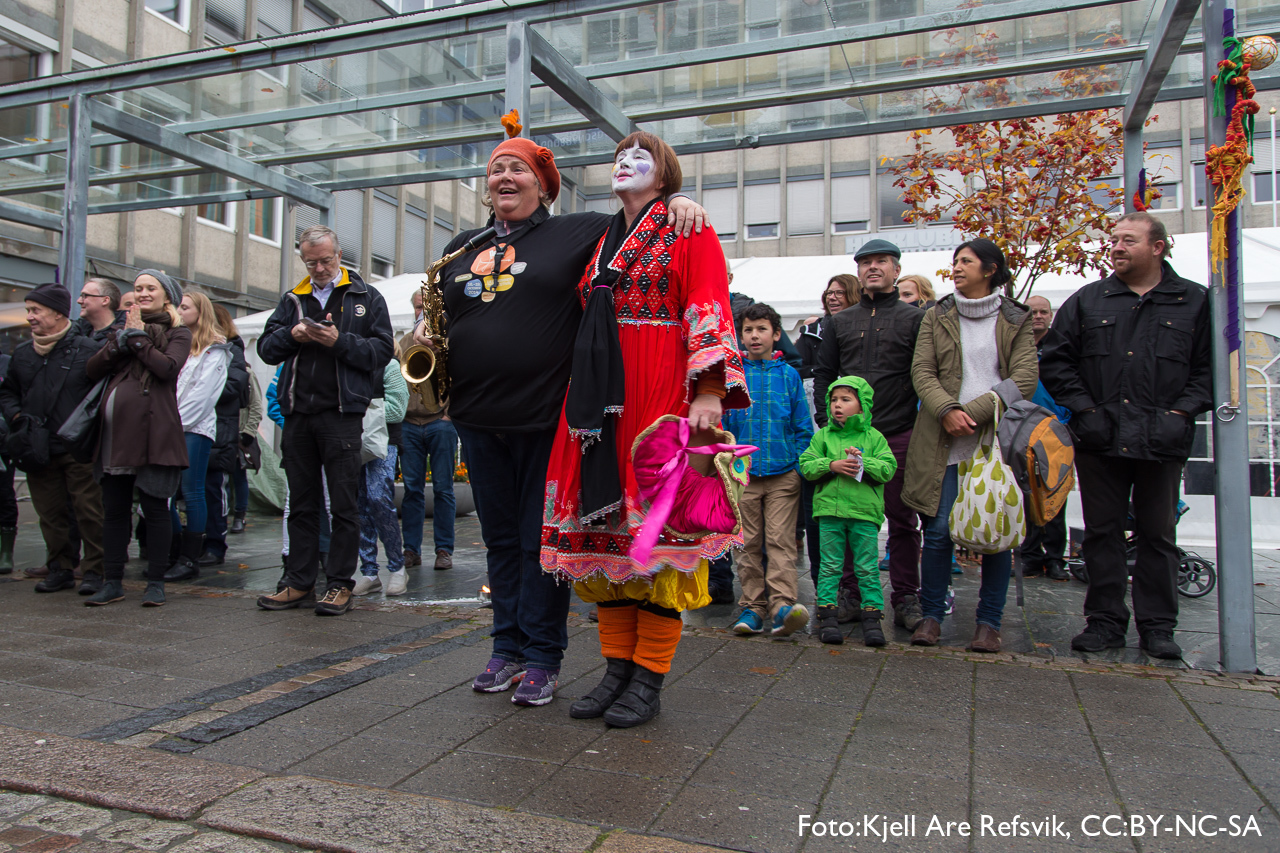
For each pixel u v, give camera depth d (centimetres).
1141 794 234
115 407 453
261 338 458
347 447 450
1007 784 239
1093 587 407
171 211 1499
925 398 405
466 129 718
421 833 204
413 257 2245
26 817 215
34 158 813
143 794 223
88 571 491
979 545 375
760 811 219
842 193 2647
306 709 291
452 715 287
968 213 962
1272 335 833
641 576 272
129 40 1388
